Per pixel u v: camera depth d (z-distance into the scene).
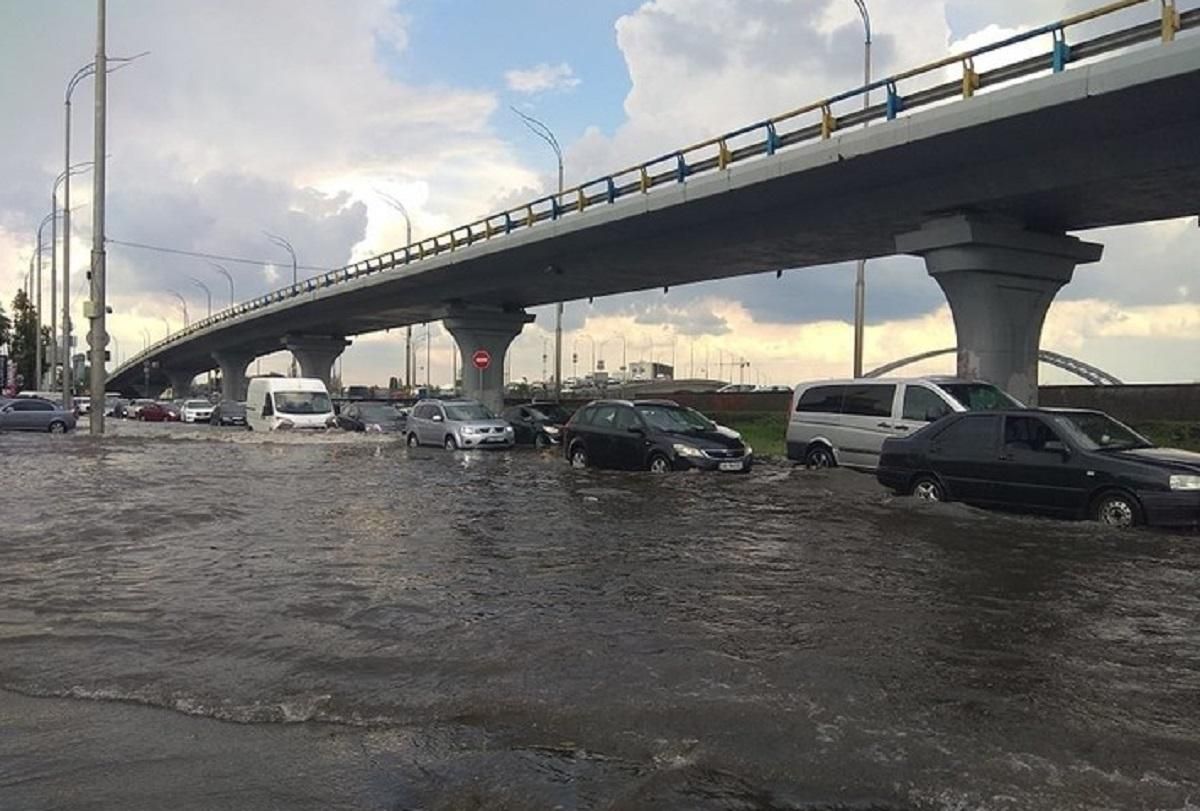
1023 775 3.79
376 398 74.38
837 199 26.16
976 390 16.25
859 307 32.53
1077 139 20.34
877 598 7.06
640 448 18.33
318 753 4.21
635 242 33.50
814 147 23.50
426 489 15.29
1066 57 18.77
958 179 23.16
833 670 5.23
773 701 4.70
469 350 48.88
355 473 18.47
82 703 4.90
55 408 39.88
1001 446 11.65
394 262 46.94
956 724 4.38
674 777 3.85
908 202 24.64
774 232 28.44
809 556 8.83
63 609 6.87
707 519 11.39
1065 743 4.14
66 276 51.53
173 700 4.91
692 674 5.18
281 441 30.91
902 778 3.79
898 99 21.95
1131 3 17.70
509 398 72.44
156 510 12.48
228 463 21.23
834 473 16.98
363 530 10.69
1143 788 3.66
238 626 6.35
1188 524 9.87
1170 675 5.17
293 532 10.55
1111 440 11.16
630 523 11.12
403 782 3.88
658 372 150.75
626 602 6.99
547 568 8.35
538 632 6.12
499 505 13.00
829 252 31.11
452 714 4.66
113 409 74.06
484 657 5.56
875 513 11.58
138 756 4.19
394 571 8.23
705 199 27.20
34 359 86.94
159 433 37.25
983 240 23.97
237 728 4.53
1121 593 7.16
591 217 31.81
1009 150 21.34
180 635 6.14
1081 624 6.27
